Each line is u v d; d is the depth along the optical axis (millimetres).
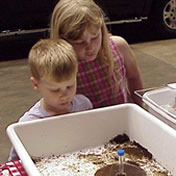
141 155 1005
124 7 3764
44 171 945
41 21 3559
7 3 3328
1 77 3158
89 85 1286
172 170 924
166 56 3590
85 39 1101
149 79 3047
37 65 1004
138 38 4129
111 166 901
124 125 1098
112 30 4223
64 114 1030
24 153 837
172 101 1157
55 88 1011
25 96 2787
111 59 1272
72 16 1089
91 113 1042
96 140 1077
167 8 4039
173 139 909
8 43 3877
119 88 1339
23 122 981
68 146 1045
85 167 960
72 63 1006
